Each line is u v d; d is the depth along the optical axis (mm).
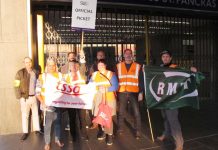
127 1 5316
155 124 5043
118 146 4035
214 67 7023
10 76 4699
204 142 4102
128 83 4270
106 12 5789
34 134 4656
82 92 4086
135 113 4324
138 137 4297
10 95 4711
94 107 4109
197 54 6918
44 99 3930
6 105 4707
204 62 6980
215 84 7012
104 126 4117
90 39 6902
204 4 6000
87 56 6977
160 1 5594
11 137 4559
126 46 6645
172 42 6680
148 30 6352
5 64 4680
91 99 4094
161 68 3871
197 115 5637
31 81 4508
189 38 6805
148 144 4078
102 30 6441
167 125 4109
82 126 4438
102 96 4035
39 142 4293
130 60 4324
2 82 4680
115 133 4586
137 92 4289
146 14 6047
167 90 3799
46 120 3939
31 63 4520
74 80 4066
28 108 4539
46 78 3947
